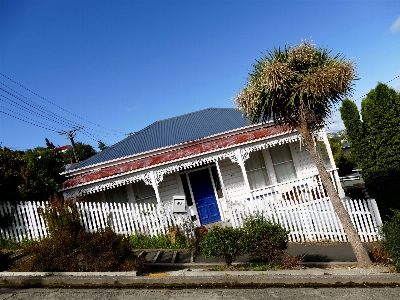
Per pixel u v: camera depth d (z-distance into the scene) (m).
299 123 7.73
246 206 10.84
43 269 6.50
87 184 12.64
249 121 8.17
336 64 6.84
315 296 5.04
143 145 15.95
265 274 5.81
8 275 6.19
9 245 9.73
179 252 9.51
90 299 5.04
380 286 5.46
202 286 5.56
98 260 6.62
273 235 7.32
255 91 7.29
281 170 14.88
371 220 10.02
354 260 7.99
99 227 10.40
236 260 7.99
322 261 8.15
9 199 10.13
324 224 10.31
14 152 11.49
